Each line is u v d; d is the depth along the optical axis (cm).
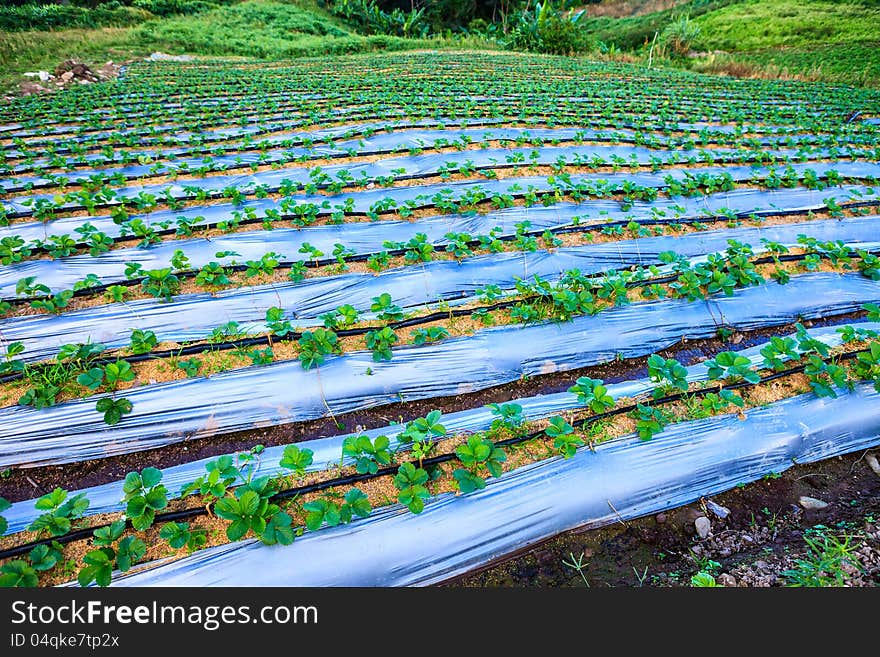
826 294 557
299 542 307
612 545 329
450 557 315
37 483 363
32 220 661
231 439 398
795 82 1798
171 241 605
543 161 881
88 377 386
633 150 958
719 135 1028
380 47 2509
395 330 480
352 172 822
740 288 548
